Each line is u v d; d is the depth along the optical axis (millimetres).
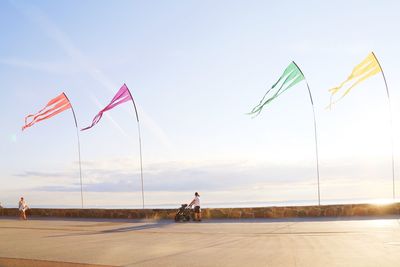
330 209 27172
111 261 14281
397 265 12344
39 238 21078
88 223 28266
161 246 17281
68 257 15258
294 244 16734
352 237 17984
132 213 31094
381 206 26531
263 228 22312
